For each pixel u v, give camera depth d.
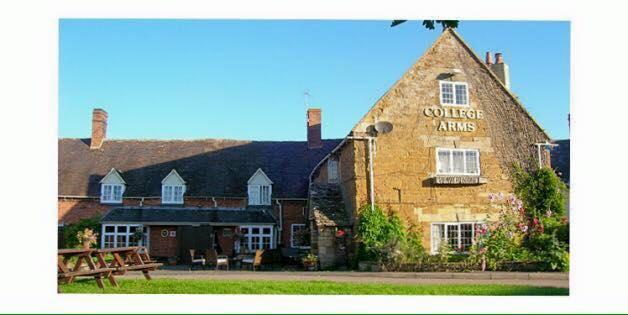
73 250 14.45
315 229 24.17
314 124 38.44
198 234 30.72
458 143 23.11
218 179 35.62
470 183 22.70
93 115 38.06
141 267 16.25
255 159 37.34
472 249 19.69
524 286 15.09
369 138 22.48
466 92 23.61
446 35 23.89
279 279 17.28
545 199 22.84
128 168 36.28
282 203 34.59
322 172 30.08
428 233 22.27
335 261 22.97
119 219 30.41
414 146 22.80
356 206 22.25
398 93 23.11
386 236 21.45
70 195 34.22
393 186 22.39
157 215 31.31
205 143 38.72
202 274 20.00
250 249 31.70
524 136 23.58
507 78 30.75
